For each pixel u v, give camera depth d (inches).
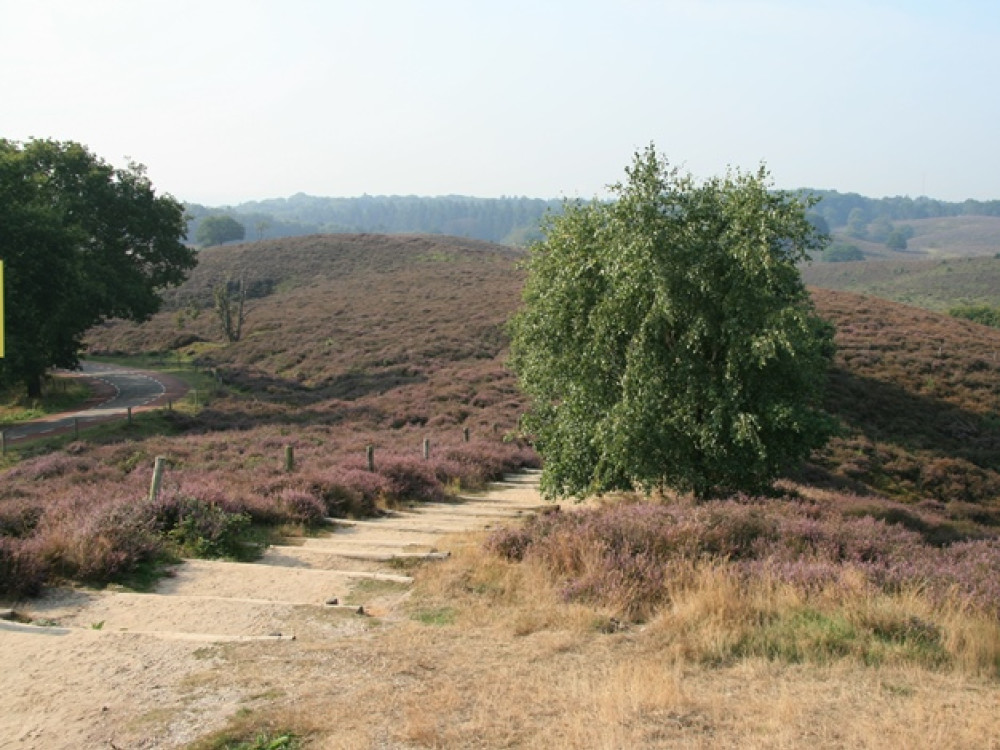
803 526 409.7
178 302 3486.7
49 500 514.6
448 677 214.5
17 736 179.9
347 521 542.0
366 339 2416.3
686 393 559.5
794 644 238.5
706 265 556.7
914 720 184.4
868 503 715.4
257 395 1803.6
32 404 1696.6
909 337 1910.7
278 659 229.8
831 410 1401.3
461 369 1957.4
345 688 206.1
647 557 341.1
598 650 239.1
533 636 255.3
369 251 4301.2
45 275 1546.5
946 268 6505.9
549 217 650.8
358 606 304.5
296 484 583.5
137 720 187.6
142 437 1210.0
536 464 1112.8
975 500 1100.5
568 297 606.2
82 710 193.5
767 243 553.0
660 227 564.4
